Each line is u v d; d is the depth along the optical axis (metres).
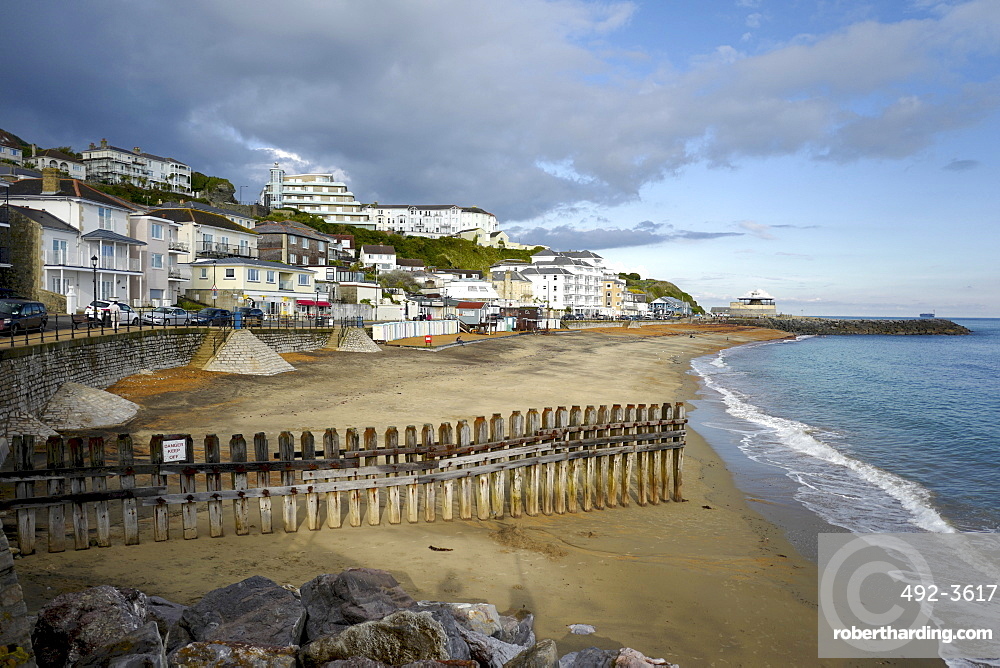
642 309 172.62
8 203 46.19
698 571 12.22
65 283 46.34
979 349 104.31
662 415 17.03
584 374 47.62
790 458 22.73
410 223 174.88
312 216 142.75
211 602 7.51
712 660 8.94
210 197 130.25
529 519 14.84
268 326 49.25
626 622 9.79
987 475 20.50
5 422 17.39
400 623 6.47
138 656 5.28
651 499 16.91
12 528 11.38
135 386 27.67
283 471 12.41
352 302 77.31
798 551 13.74
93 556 10.56
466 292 109.94
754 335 140.00
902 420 31.42
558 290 143.62
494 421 14.50
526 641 8.35
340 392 31.28
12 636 4.71
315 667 6.16
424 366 44.72
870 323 182.12
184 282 62.44
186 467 11.55
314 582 8.30
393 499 13.27
